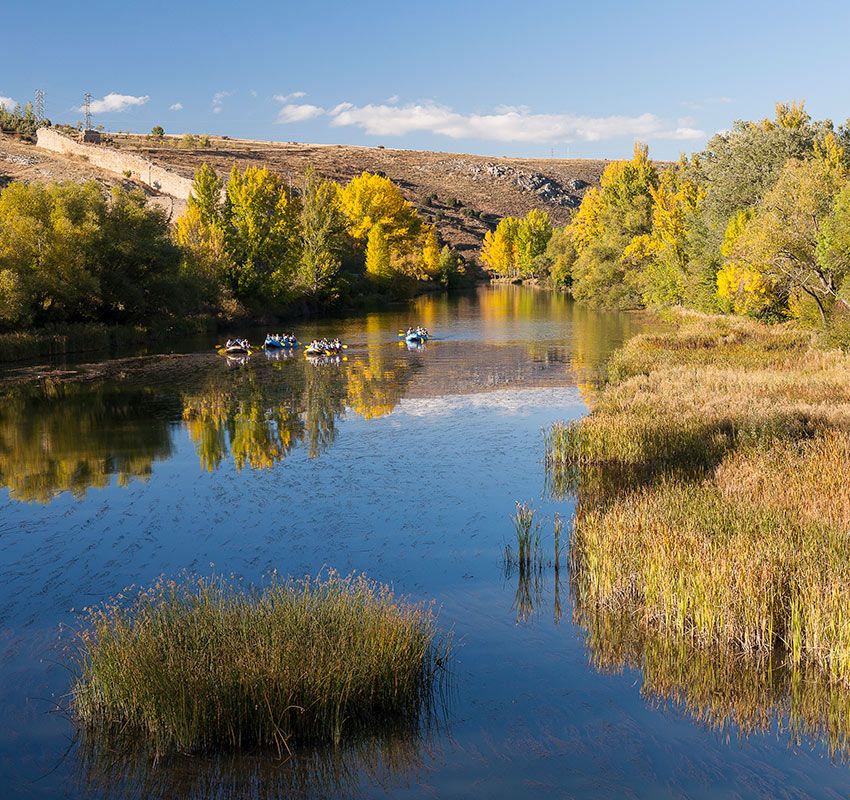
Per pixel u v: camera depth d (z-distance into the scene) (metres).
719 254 54.59
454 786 7.94
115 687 8.67
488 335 53.31
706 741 8.73
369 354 44.78
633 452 19.89
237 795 7.79
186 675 8.48
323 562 14.17
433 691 9.70
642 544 12.30
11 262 43.12
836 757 8.43
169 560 14.31
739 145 57.06
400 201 98.00
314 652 8.94
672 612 11.06
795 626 10.00
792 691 9.71
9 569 13.95
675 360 33.88
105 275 49.03
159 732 8.38
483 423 26.16
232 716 8.34
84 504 17.77
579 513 16.33
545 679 10.03
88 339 47.06
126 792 7.82
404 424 26.19
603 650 10.80
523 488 18.62
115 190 52.44
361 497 18.11
